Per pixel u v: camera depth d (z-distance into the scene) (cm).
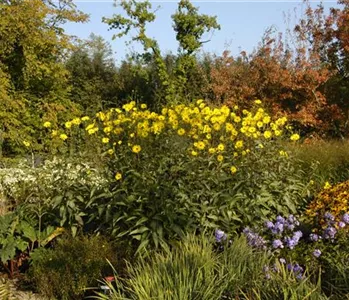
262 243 499
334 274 462
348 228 542
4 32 1281
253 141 640
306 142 1331
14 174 827
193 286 395
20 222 605
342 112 1591
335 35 1594
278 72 1577
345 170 916
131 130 602
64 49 1420
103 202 599
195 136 616
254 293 385
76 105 1541
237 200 593
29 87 1422
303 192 685
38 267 549
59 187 614
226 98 1661
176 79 1889
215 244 532
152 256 507
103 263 530
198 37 1958
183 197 566
